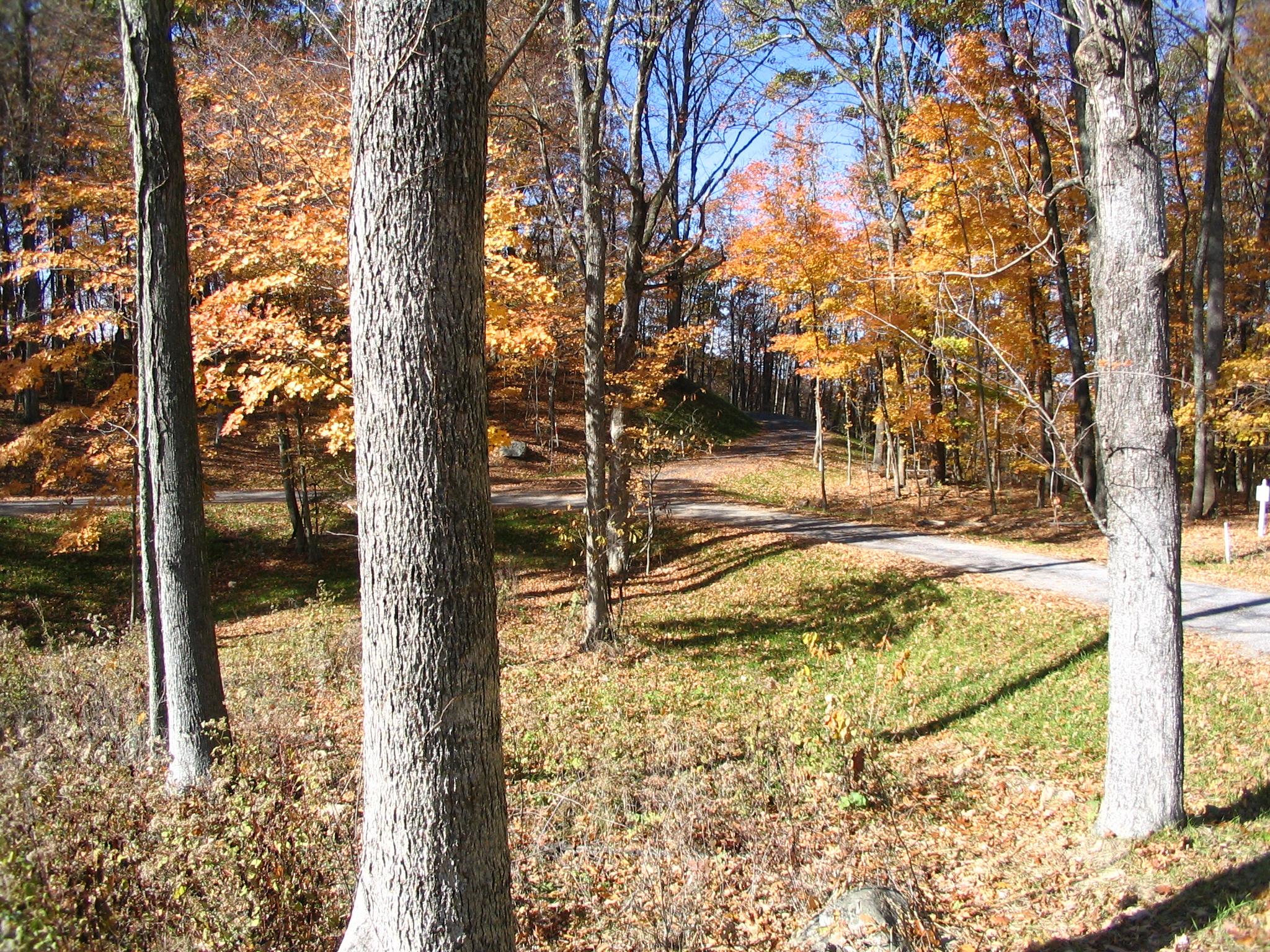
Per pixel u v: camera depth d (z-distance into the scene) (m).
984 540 17.88
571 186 15.74
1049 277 19.67
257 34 13.91
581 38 12.45
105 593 16.72
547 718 9.89
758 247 18.50
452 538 3.12
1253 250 16.89
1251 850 5.14
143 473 6.79
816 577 15.57
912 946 4.21
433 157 3.02
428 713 3.10
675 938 4.62
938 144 16.28
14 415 23.78
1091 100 5.84
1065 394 5.81
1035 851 5.86
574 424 34.16
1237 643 10.07
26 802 3.87
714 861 5.61
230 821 4.18
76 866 3.66
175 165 6.52
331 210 9.59
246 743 6.13
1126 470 5.61
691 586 16.11
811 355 20.11
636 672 11.74
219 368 9.09
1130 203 5.51
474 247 3.18
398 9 2.96
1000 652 11.26
